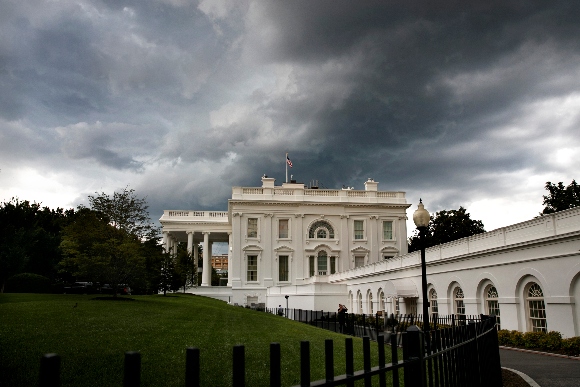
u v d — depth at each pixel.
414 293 37.06
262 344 17.81
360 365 14.48
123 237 38.06
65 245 37.78
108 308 28.61
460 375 8.02
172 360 13.73
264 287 70.94
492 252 26.94
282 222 74.00
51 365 2.55
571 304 21.17
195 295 67.50
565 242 21.42
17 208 63.09
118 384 11.19
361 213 75.25
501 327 26.25
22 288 51.44
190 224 82.62
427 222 16.17
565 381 13.74
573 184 55.66
